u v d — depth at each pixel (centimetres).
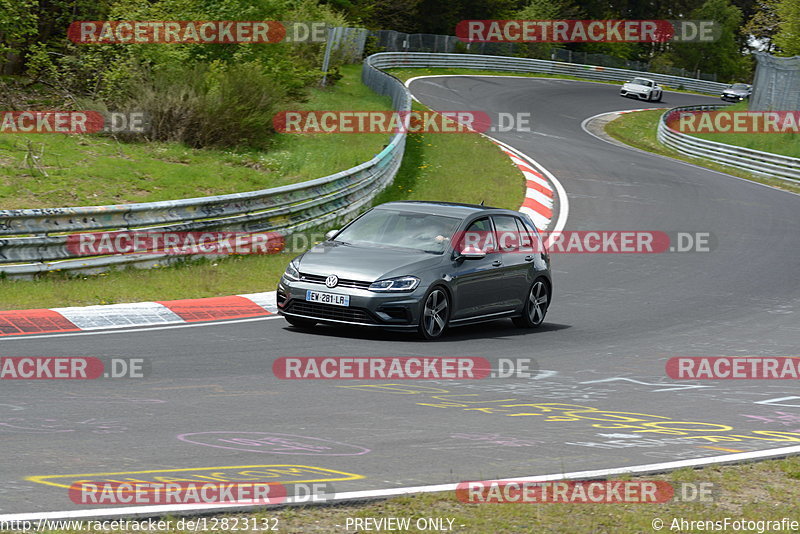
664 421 2605
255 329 3675
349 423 2378
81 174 6475
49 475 1833
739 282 5653
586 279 5562
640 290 5281
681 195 9200
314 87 13288
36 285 4116
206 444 2114
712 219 8000
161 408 2431
